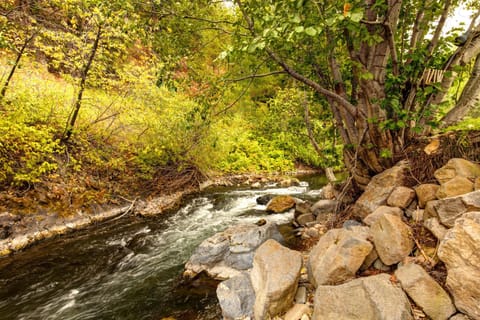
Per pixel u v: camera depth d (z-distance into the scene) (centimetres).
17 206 640
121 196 884
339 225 542
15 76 759
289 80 696
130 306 405
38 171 700
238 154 1745
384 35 402
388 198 434
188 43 543
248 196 1104
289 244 554
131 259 559
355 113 464
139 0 459
